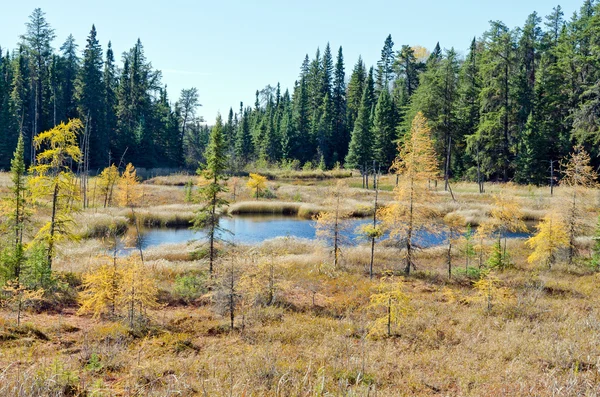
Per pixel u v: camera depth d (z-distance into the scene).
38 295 16.12
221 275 17.00
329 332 14.43
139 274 15.24
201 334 14.38
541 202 44.28
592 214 32.16
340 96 107.00
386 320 14.43
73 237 20.12
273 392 8.98
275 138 92.50
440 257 28.39
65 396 8.40
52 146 19.91
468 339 13.50
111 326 14.12
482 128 57.12
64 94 78.44
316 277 23.00
